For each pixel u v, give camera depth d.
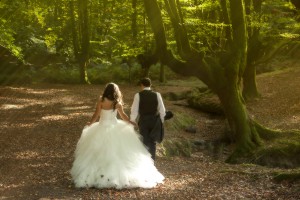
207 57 11.41
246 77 18.47
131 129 7.29
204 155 12.12
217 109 17.06
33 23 29.69
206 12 17.41
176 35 11.18
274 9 16.98
